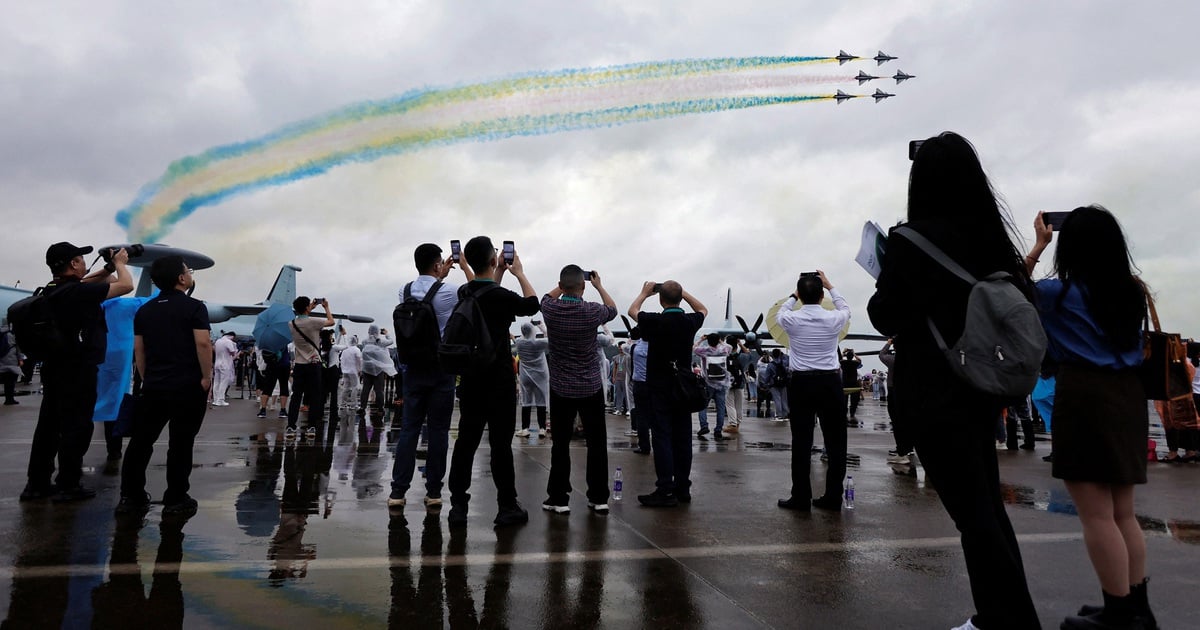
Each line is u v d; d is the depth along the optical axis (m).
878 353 7.54
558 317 4.85
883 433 12.03
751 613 2.92
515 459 7.60
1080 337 2.80
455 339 4.30
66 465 4.89
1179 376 8.36
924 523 4.68
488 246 4.77
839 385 5.08
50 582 3.13
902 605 3.04
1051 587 3.35
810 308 5.18
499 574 3.39
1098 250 2.78
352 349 13.59
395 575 3.35
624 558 3.72
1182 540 4.33
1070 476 2.76
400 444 4.93
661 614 2.89
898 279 2.44
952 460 2.34
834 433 5.16
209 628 2.64
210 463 6.70
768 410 18.89
